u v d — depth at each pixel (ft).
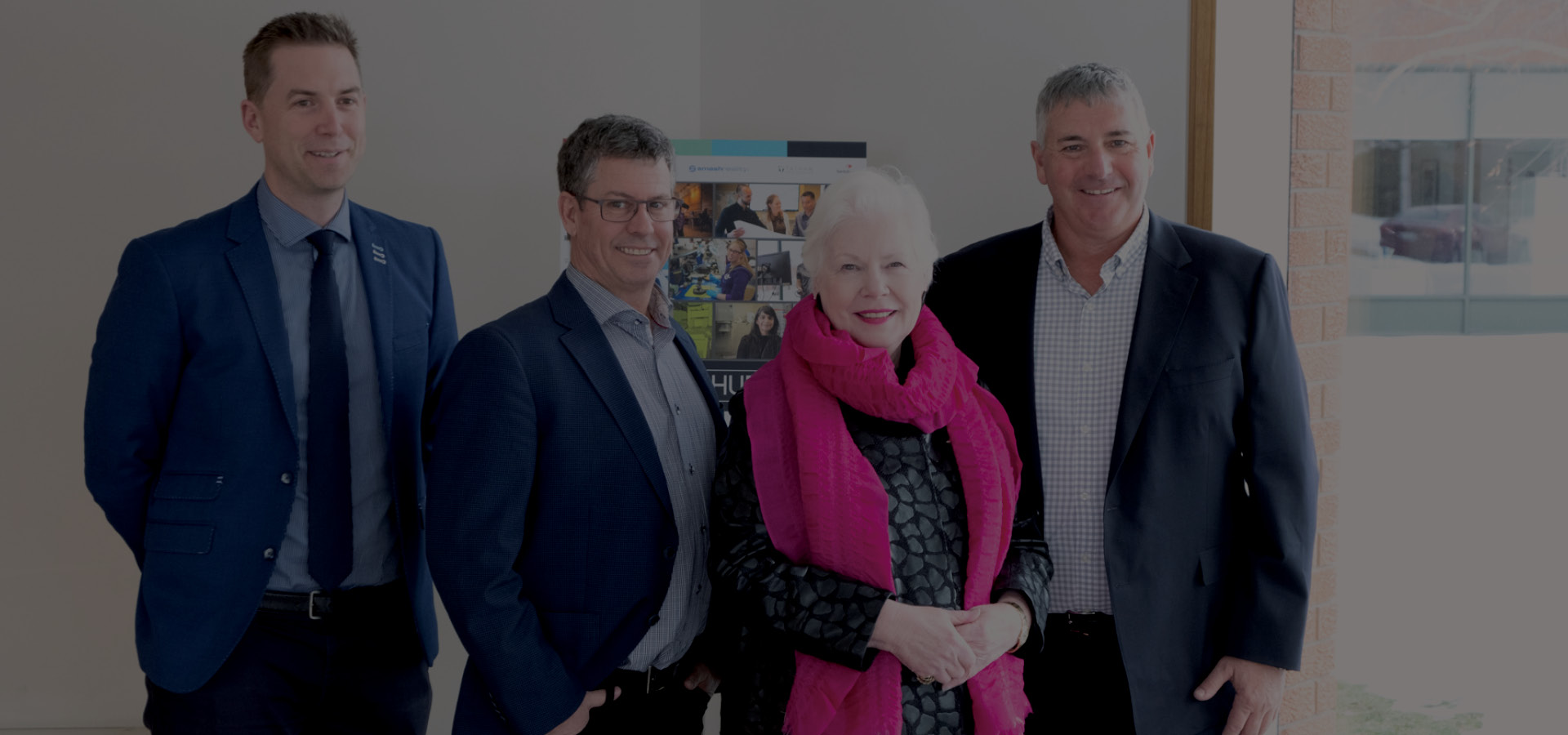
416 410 6.61
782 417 5.14
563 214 5.67
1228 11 9.47
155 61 9.76
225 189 9.89
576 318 5.49
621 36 10.26
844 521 4.84
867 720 4.74
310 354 6.07
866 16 10.11
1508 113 11.12
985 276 6.82
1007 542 5.34
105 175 9.82
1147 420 6.05
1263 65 9.58
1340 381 10.37
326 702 6.16
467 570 5.01
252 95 6.12
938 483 5.20
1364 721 10.78
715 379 9.65
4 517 10.01
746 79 10.40
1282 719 10.34
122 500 5.91
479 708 5.32
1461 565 11.32
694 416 5.88
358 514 6.28
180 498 5.85
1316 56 9.85
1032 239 6.77
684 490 5.65
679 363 5.98
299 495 6.08
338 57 6.08
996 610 5.01
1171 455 6.04
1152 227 6.43
